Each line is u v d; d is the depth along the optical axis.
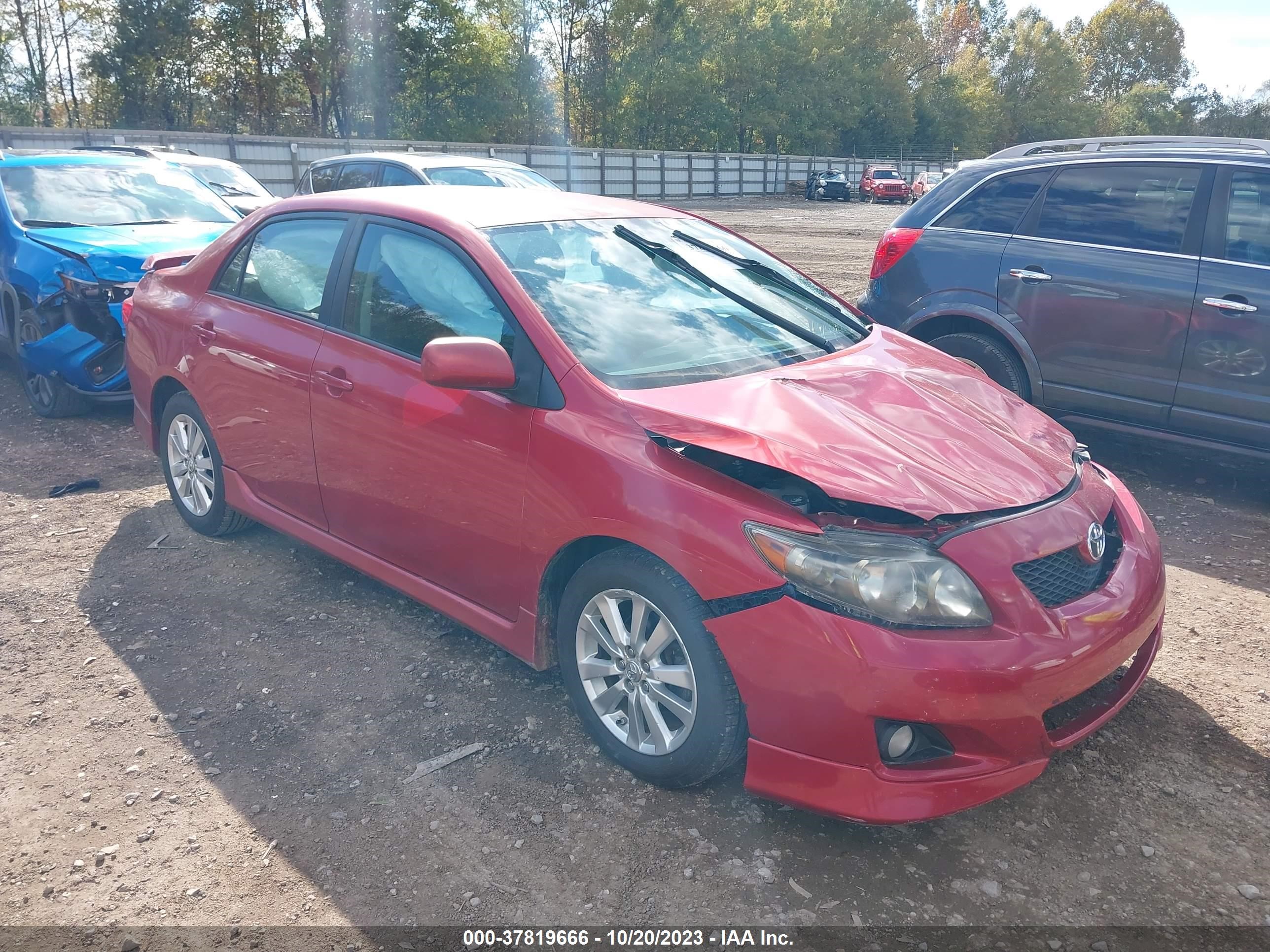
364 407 3.38
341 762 2.95
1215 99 109.75
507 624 3.11
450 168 10.89
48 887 2.44
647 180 46.00
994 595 2.38
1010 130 97.19
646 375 2.92
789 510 2.45
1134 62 114.50
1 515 4.94
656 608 2.63
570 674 2.95
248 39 49.34
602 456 2.70
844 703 2.32
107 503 5.11
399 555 3.47
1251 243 5.00
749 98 66.31
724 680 2.53
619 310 3.17
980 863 2.53
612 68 61.62
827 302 3.86
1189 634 3.82
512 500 2.94
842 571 2.33
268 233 4.05
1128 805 2.77
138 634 3.73
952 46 99.25
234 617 3.87
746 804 2.75
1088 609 2.54
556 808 2.73
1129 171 5.46
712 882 2.45
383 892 2.42
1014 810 2.75
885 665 2.27
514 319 3.00
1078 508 2.72
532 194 3.89
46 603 3.98
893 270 6.26
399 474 3.31
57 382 6.45
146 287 4.74
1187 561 4.54
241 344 3.94
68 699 3.29
